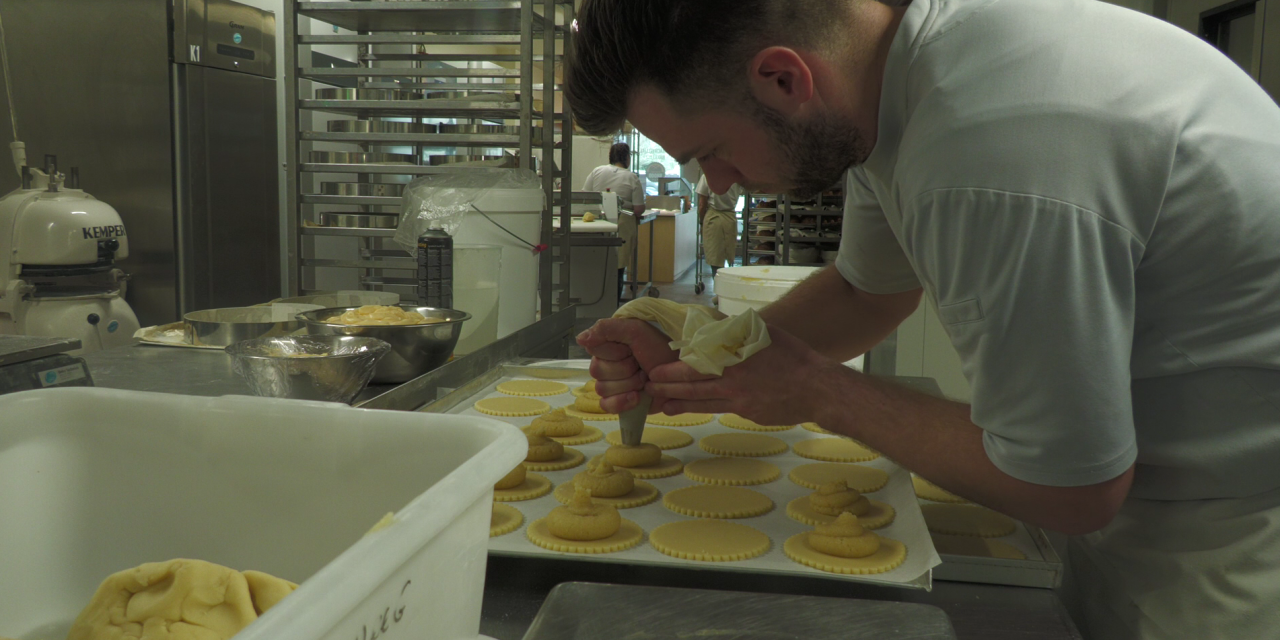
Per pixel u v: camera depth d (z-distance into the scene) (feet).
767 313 4.89
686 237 37.42
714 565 3.18
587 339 4.20
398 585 1.39
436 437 1.99
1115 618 3.43
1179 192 2.66
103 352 5.90
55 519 2.22
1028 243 2.46
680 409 4.09
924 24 2.82
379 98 13.34
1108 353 2.54
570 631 2.60
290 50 9.53
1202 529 3.09
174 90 12.68
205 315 6.28
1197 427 2.99
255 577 1.69
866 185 4.27
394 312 5.57
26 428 2.17
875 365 8.95
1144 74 2.64
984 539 3.59
